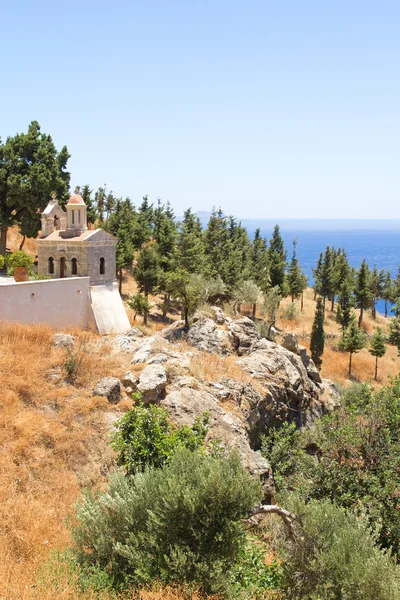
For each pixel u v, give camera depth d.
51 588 10.23
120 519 11.26
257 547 13.99
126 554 10.48
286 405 26.05
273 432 22.80
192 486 10.74
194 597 9.62
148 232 77.38
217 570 10.09
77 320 29.78
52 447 16.98
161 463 13.45
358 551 10.21
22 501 14.13
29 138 49.28
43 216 33.56
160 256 64.31
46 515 13.73
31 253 59.03
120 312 32.66
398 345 68.94
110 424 18.66
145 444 13.88
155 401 19.91
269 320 64.12
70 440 17.33
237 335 29.58
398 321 70.44
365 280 83.88
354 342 58.47
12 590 10.16
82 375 21.25
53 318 28.03
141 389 19.83
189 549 10.27
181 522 10.52
